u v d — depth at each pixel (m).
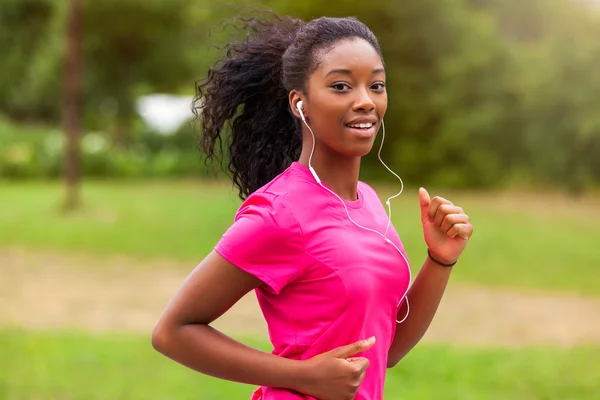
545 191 22.00
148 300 9.38
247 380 1.89
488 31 21.80
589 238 14.34
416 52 22.28
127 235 13.90
